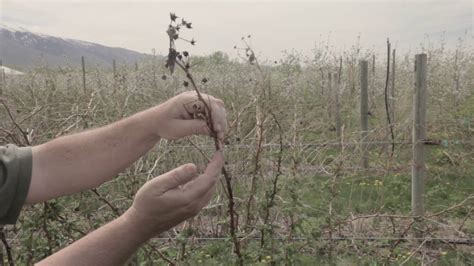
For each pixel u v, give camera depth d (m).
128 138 1.29
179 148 4.43
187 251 3.60
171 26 1.46
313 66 13.36
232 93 7.82
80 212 3.32
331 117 9.70
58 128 4.22
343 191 5.95
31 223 3.10
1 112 4.73
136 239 1.06
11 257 3.21
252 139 4.15
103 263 1.03
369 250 4.20
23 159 1.14
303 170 4.23
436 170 7.30
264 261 3.27
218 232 4.39
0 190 1.08
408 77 12.20
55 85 7.90
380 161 6.51
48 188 1.19
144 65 9.39
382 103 10.96
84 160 1.24
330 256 4.07
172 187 1.04
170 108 1.30
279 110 5.49
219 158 1.18
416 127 5.30
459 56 13.38
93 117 4.11
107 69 10.44
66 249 1.03
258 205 3.56
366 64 7.83
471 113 10.01
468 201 5.66
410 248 4.57
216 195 4.37
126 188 3.59
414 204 5.23
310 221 3.73
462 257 4.40
